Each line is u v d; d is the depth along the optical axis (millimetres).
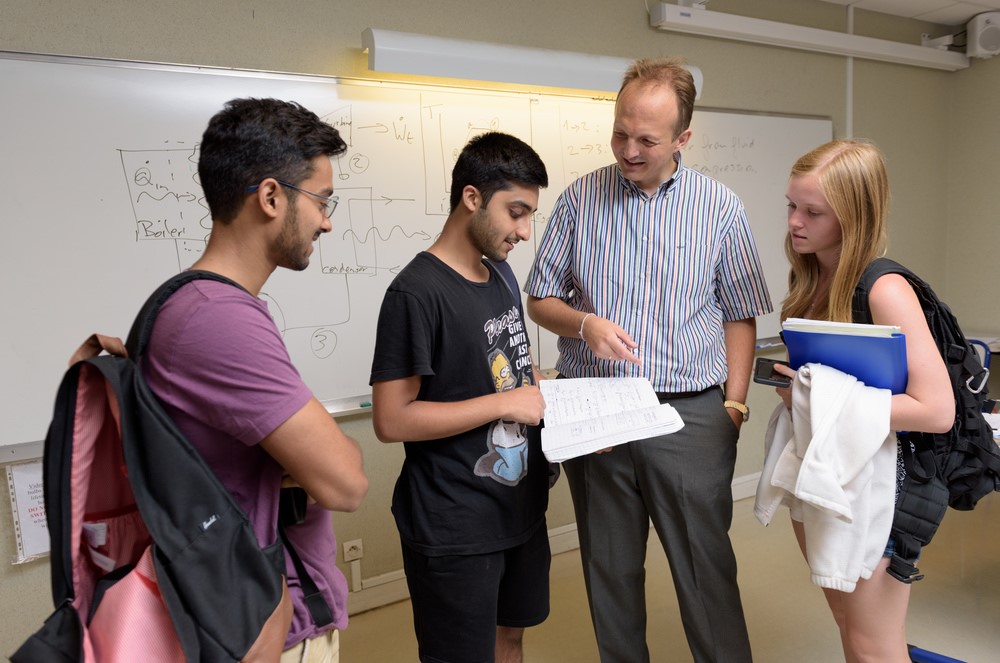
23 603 1994
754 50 3328
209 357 818
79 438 794
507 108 2682
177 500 789
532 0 2703
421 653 1438
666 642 2219
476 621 1374
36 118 1896
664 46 3061
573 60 2602
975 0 3545
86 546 850
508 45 2475
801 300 1476
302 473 887
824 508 1196
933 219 4117
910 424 1189
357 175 2395
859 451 1182
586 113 2871
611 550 1692
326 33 2309
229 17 2148
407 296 1274
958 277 4164
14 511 1939
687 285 1601
